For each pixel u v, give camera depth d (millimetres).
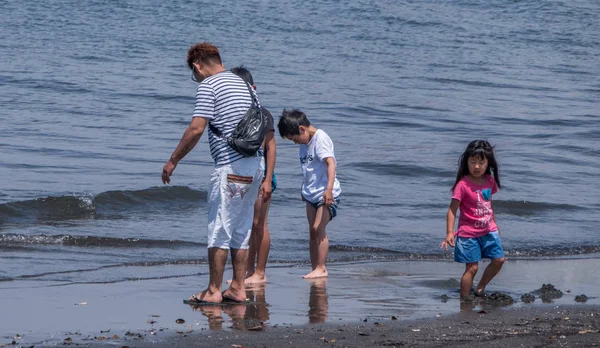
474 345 12625
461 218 16625
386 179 33656
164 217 26594
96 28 88312
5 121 44406
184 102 53406
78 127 43844
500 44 92500
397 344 12664
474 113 54719
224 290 17062
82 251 21359
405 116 52125
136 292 16625
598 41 96375
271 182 17219
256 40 87188
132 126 44938
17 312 14680
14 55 69938
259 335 13125
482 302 16234
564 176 35188
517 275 19375
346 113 52375
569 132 48062
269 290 17172
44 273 18469
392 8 110062
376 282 18281
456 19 105938
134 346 12289
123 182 31656
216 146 15008
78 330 13422
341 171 34625
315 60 77438
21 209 26188
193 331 13375
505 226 26062
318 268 18859
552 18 108812
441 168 35812
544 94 65375
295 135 18594
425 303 16141
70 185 30734
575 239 24250
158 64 70062
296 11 106000
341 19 102250
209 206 15438
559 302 16359
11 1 100438
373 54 82688
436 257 21828
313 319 14562
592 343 12844
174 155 14867
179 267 19656
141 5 104188
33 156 35875
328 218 18766
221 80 15023
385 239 23891
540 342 12875
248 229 15672
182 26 92875
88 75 62156
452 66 78250
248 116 14930
